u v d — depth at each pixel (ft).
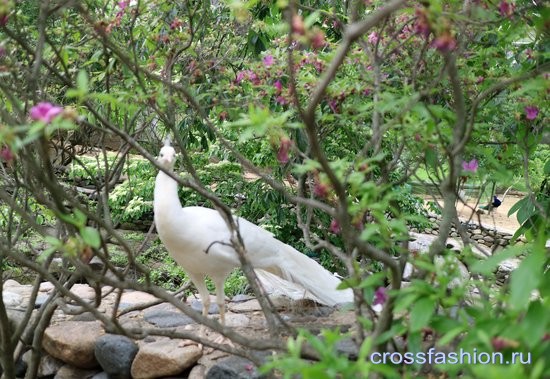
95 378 12.30
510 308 5.98
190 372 11.14
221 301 11.74
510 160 11.91
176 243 10.85
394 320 7.50
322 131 12.64
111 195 25.75
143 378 11.49
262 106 10.31
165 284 22.63
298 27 5.90
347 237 6.94
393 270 7.20
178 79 12.73
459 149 7.41
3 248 8.55
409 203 22.29
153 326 12.82
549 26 7.84
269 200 20.70
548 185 12.88
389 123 7.84
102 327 12.83
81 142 16.66
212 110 15.07
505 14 8.43
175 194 10.67
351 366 5.64
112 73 11.71
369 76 9.75
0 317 10.69
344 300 12.73
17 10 10.62
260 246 11.74
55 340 12.54
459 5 8.84
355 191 7.13
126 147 12.65
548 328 5.52
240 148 21.20
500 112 10.78
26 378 11.94
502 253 6.02
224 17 15.21
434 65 10.58
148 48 13.57
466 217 34.24
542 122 10.05
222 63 13.94
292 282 12.56
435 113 7.63
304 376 5.33
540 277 5.81
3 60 10.70
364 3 10.59
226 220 9.57
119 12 11.14
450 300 6.32
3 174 13.50
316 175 8.09
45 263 11.51
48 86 14.06
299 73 10.46
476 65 10.50
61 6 8.42
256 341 8.20
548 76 8.79
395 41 10.50
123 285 8.14
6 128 6.17
